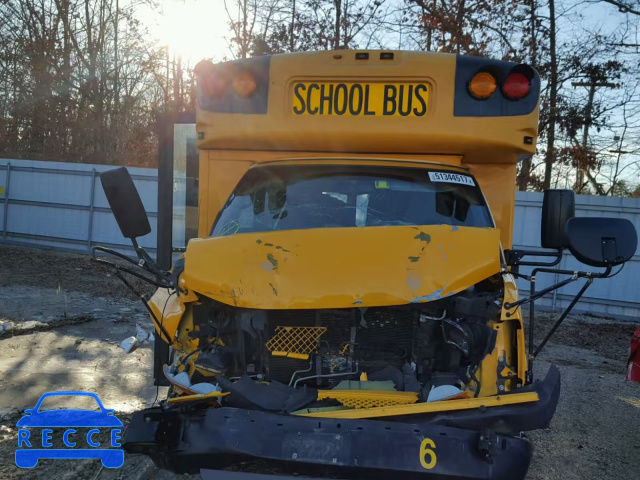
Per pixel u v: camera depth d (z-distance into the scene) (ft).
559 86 62.39
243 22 71.10
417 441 9.54
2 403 17.74
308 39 66.08
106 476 13.47
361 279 10.92
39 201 57.88
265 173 15.62
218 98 15.84
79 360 23.18
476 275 11.09
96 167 55.77
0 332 26.16
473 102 15.38
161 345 16.39
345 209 14.60
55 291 37.09
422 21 63.00
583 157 61.93
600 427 19.04
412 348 11.40
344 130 15.43
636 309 41.29
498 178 16.92
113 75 90.89
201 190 16.75
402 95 15.46
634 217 41.11
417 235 11.64
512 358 11.03
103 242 55.98
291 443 9.61
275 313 11.38
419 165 15.58
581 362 28.37
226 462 9.81
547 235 14.23
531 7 61.16
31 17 88.79
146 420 10.03
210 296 11.12
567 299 42.22
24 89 89.10
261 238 11.80
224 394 10.28
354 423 9.66
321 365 11.32
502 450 9.54
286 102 15.58
